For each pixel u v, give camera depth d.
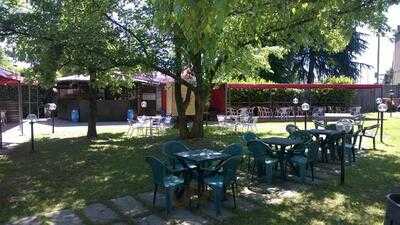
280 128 19.12
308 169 9.21
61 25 11.66
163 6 3.51
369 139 14.22
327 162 10.17
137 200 7.09
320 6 6.05
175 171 6.85
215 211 6.43
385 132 16.55
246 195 7.32
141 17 12.44
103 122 23.31
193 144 13.33
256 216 6.25
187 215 6.29
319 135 10.56
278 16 6.78
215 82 15.34
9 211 6.63
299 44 10.30
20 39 12.20
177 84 14.50
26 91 26.20
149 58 12.78
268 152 8.52
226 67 13.48
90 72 13.77
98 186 8.06
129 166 9.90
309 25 8.63
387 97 35.91
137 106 26.27
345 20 9.74
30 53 12.03
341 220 6.09
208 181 6.57
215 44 3.47
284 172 8.37
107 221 6.10
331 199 7.09
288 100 28.62
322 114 21.17
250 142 8.33
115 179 8.59
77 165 10.12
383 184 8.05
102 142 14.13
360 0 9.38
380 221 6.04
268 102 27.72
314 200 7.04
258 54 15.45
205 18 3.09
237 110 25.02
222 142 13.77
